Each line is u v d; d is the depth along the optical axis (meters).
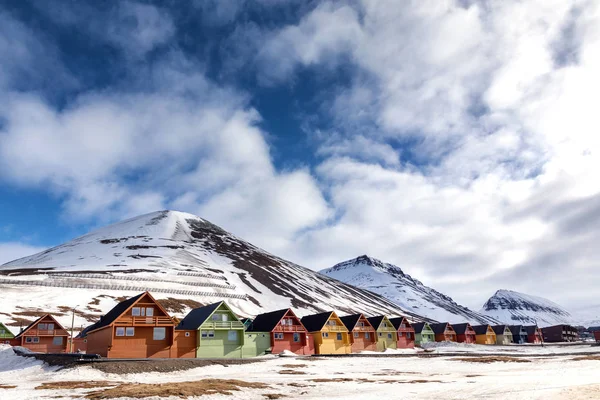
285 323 82.75
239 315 154.38
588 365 50.72
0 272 166.75
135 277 166.88
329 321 91.88
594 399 24.50
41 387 35.66
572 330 192.88
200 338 66.62
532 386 31.44
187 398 30.05
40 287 142.25
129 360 50.31
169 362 50.84
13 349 63.69
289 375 47.31
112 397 29.38
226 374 48.44
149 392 30.83
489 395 27.67
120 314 59.44
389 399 28.05
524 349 104.56
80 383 37.97
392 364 60.56
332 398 29.36
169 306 142.00
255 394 32.50
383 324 102.31
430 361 63.34
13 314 109.25
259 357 68.19
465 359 64.12
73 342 87.44
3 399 29.78
